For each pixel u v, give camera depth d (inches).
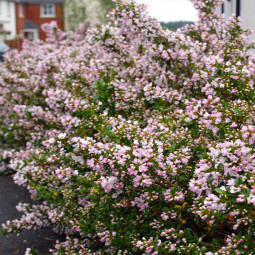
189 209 100.8
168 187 106.7
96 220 125.3
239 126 122.1
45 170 159.2
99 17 769.6
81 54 232.1
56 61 226.2
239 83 133.4
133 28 174.4
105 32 187.9
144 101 163.9
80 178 127.7
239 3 278.1
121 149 101.7
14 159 218.4
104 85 158.2
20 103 250.4
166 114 148.8
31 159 159.2
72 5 840.3
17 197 207.2
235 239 90.3
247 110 120.3
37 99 233.5
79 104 138.7
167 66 172.7
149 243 101.1
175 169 102.7
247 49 182.4
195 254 99.8
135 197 112.5
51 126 195.6
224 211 87.6
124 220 120.0
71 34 360.8
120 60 202.2
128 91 165.2
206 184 95.4
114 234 117.3
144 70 185.2
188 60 172.1
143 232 117.6
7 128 241.6
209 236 111.7
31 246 153.9
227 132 110.7
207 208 90.7
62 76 198.1
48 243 155.7
